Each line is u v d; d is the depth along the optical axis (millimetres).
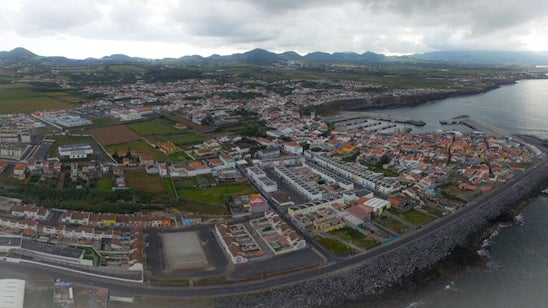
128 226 177375
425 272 158000
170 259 152750
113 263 149000
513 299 145375
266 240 168375
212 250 161500
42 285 133625
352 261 156250
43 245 153375
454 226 185875
